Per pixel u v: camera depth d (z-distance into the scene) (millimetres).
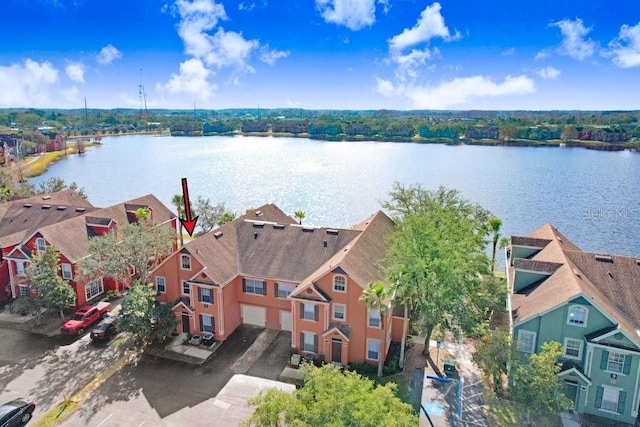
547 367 26734
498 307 40719
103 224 48188
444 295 32875
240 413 29328
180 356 35906
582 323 28891
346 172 139750
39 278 38938
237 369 34219
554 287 31656
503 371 30641
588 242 75125
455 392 31656
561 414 29250
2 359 35281
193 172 143000
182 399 30703
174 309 38438
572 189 114062
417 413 29469
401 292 33062
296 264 39469
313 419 20469
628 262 34406
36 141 191125
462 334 36781
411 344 37750
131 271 48688
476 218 50625
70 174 142625
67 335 38906
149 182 127562
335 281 34094
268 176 133375
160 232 43000
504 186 117750
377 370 33969
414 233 35406
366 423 19984
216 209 65188
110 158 182375
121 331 37219
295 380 32875
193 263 38094
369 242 39969
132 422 28422
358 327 34156
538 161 164500
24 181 113562
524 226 83438
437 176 132500
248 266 40031
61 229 45344
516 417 29109
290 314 39312
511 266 42125
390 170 143750
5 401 30109
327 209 95625
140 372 33781
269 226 43531
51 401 30375
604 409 29016
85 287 44438
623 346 27547
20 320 41406
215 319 37812
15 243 46438
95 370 34000
